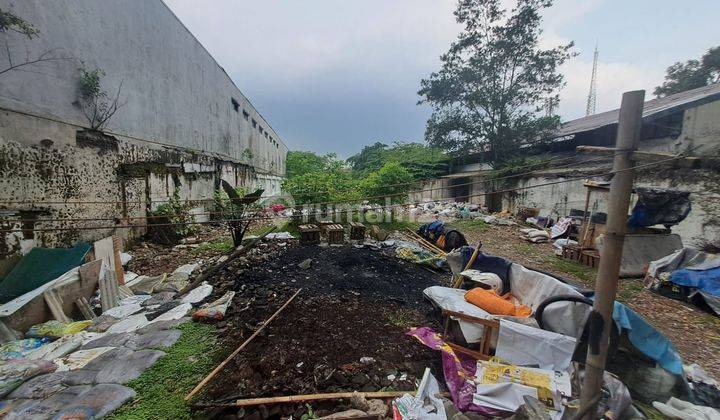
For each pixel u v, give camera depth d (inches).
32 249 160.6
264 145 810.8
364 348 123.9
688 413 86.7
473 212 513.7
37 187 177.2
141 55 276.7
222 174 472.4
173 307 156.6
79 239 205.9
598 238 269.9
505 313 115.3
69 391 94.7
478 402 91.0
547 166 462.3
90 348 118.7
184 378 104.3
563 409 85.8
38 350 115.1
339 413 87.7
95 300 159.2
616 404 86.0
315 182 399.2
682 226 279.1
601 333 73.4
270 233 327.3
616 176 69.4
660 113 301.9
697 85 566.9
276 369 109.6
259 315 148.5
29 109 171.8
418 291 189.0
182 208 319.0
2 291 142.6
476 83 554.3
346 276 203.5
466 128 571.8
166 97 319.6
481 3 521.3
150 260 233.9
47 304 134.8
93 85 212.4
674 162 66.4
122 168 249.4
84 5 209.5
